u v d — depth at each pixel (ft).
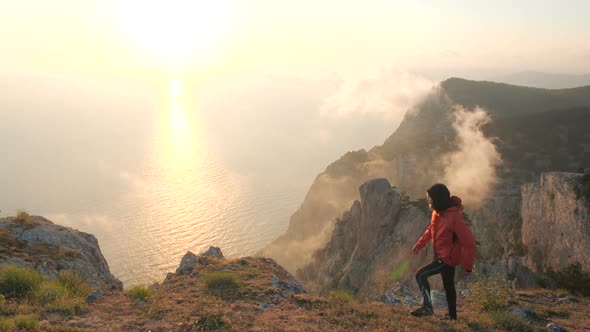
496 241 206.39
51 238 44.16
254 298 30.53
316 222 348.59
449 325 26.71
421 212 191.72
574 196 135.54
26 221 46.01
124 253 411.75
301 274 254.06
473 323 27.84
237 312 27.22
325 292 200.75
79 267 41.37
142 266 373.61
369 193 203.10
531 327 28.09
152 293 32.01
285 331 24.25
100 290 33.01
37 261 38.96
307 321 26.37
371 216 199.62
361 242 200.85
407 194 309.22
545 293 38.75
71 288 34.17
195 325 24.94
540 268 144.77
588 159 289.74
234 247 447.83
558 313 32.55
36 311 26.78
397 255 179.22
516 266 72.95
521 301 35.40
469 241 25.26
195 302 29.19
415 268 166.61
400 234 188.85
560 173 151.84
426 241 28.07
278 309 28.66
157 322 25.75
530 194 164.14
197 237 472.85
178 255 407.23
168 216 563.48
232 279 33.30
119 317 26.81
